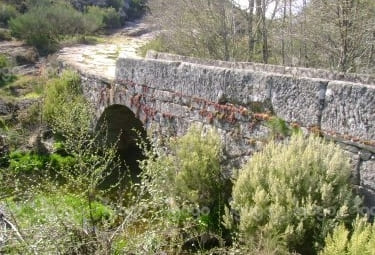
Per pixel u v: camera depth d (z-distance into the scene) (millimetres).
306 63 12906
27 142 10734
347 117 4730
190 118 6918
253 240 4746
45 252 3482
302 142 4918
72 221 4031
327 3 10727
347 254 3916
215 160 6117
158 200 4613
